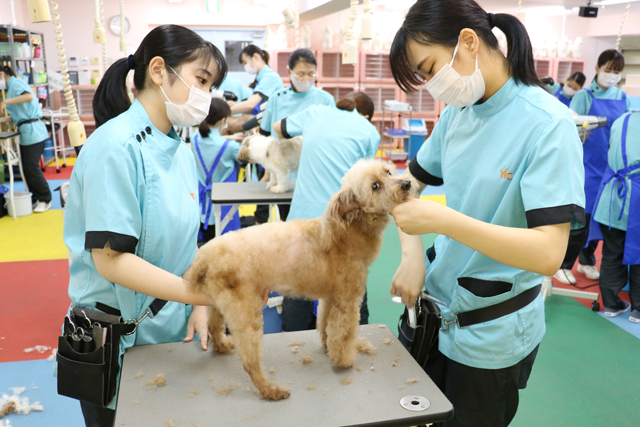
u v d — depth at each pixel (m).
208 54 1.29
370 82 9.16
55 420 2.22
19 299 3.46
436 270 1.41
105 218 1.14
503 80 1.20
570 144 1.09
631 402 2.39
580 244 3.70
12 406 2.26
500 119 1.21
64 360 1.20
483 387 1.31
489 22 1.20
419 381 1.17
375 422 1.01
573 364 2.71
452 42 1.15
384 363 1.25
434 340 1.43
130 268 1.15
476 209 1.25
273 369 1.21
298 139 3.04
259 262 1.11
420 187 1.57
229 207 4.00
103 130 1.21
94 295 1.29
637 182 3.11
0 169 5.80
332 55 9.27
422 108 9.66
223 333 1.29
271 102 4.09
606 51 3.92
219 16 9.56
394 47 1.22
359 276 1.17
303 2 6.51
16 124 5.48
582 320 3.24
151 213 1.24
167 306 1.41
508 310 1.27
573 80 5.05
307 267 1.14
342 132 2.66
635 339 3.00
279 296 3.45
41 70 8.80
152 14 9.32
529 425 2.21
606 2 4.89
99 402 1.20
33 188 5.71
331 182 2.61
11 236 4.84
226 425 1.00
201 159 3.92
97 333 1.19
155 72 1.25
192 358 1.27
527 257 1.04
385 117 9.44
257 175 5.48
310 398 1.09
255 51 5.50
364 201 1.11
